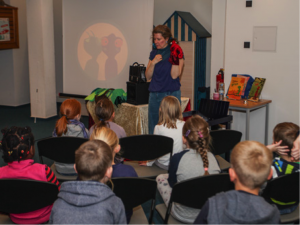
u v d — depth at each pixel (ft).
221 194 3.93
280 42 13.58
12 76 23.09
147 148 8.32
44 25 19.25
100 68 18.16
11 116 21.25
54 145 8.23
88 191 4.10
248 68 14.56
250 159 3.84
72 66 18.99
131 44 17.02
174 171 6.33
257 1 13.85
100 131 5.86
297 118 13.73
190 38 18.16
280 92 13.96
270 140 14.64
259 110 14.73
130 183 5.64
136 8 16.60
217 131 8.81
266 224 3.66
